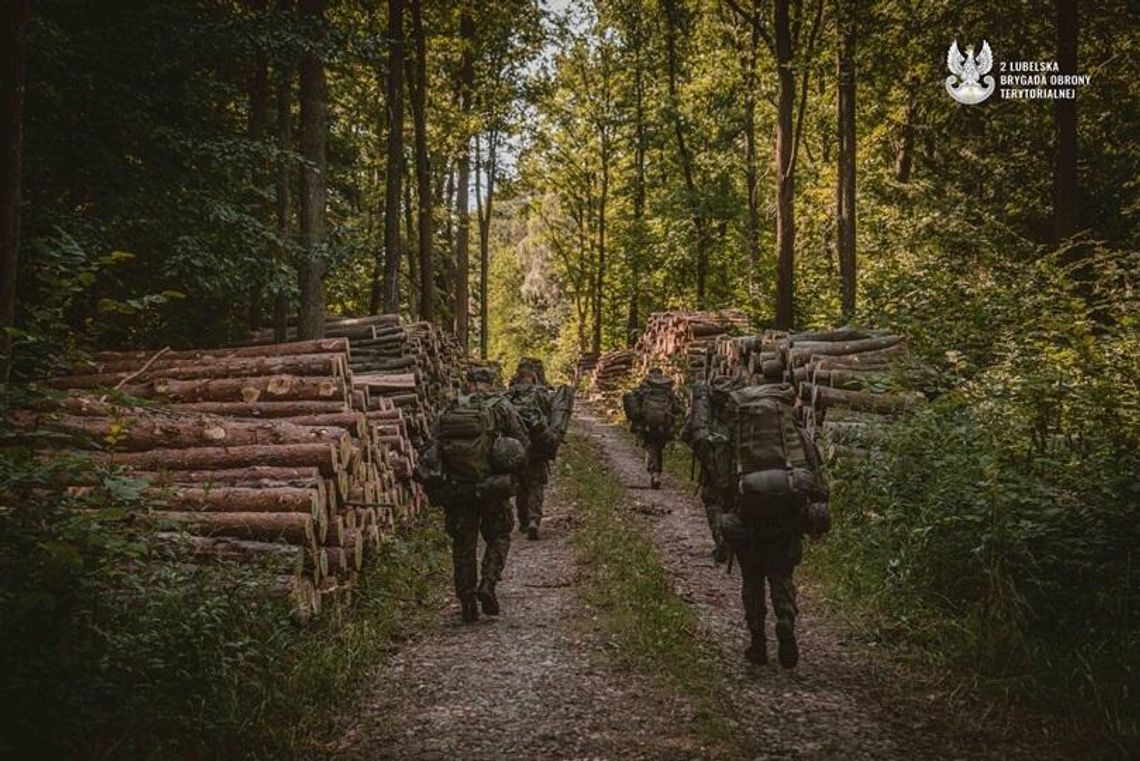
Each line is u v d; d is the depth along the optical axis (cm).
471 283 4753
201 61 1151
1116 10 1731
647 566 755
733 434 528
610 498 1159
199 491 582
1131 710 417
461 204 3009
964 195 2034
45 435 425
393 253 1798
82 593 386
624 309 3800
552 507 1152
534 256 5638
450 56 2519
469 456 620
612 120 3309
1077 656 470
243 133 1509
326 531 618
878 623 593
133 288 1170
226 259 1092
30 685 342
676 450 1703
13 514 378
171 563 492
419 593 693
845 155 1895
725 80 2652
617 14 3094
